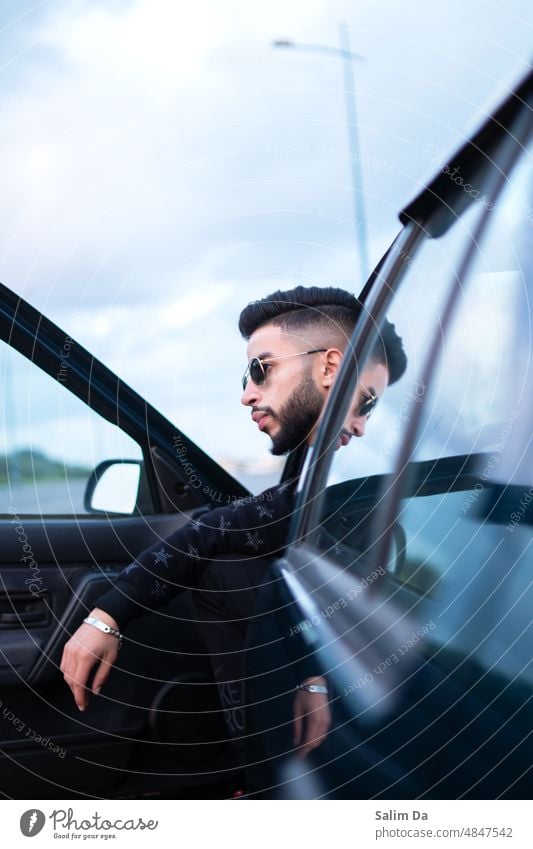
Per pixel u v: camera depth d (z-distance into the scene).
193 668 2.12
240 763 2.11
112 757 2.03
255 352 1.47
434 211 1.03
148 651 2.10
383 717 0.72
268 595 1.25
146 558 1.71
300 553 1.23
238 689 1.64
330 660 0.87
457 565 0.73
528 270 0.80
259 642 1.15
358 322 1.21
